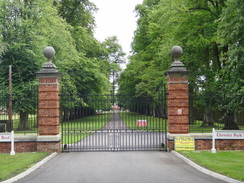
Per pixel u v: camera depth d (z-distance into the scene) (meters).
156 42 25.81
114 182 7.11
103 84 34.75
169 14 19.50
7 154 11.12
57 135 11.86
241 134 11.73
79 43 31.27
